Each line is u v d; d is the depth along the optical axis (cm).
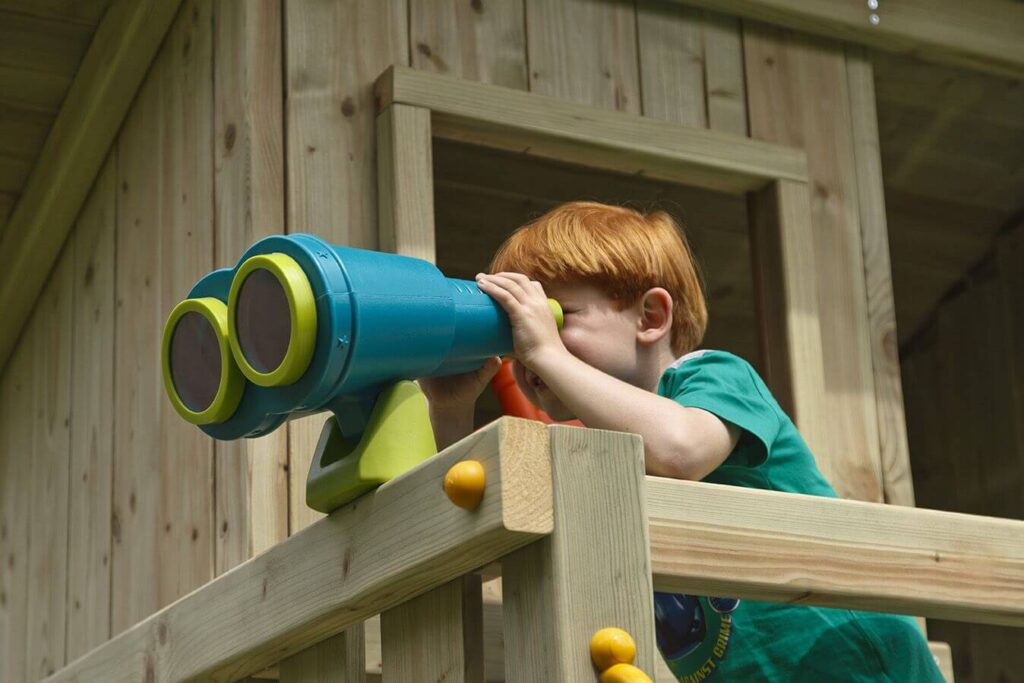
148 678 577
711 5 973
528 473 384
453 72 876
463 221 1283
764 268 969
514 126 872
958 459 1445
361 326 427
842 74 1023
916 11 1038
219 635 526
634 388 568
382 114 834
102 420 993
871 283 985
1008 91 1175
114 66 979
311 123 823
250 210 795
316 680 501
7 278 1160
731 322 1415
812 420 930
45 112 1076
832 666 606
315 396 431
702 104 960
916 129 1221
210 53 873
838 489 930
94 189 1066
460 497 388
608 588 385
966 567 467
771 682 609
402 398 447
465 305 502
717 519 427
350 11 852
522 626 390
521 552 394
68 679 657
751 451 596
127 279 976
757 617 612
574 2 930
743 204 1290
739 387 605
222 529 781
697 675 626
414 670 443
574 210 695
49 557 1067
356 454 444
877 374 969
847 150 1006
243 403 451
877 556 452
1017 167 1295
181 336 473
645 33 951
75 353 1065
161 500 872
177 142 910
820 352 945
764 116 982
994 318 1402
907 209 1335
